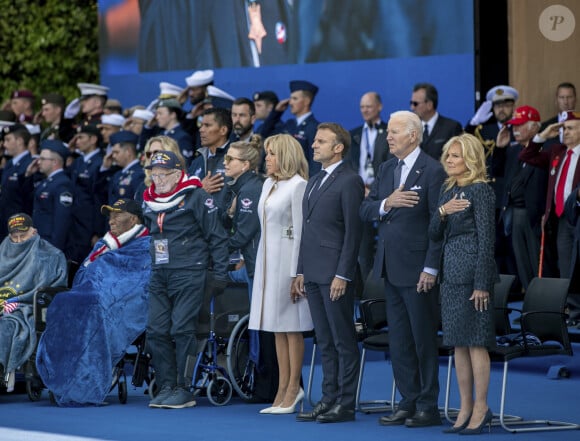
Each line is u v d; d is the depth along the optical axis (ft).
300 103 114.93
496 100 116.06
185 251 85.61
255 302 82.23
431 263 73.05
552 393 88.79
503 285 87.71
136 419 80.53
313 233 78.33
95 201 126.93
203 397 90.74
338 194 77.61
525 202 110.11
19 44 177.88
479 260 70.54
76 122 149.07
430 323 75.10
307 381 97.30
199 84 125.70
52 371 87.51
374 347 82.07
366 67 131.23
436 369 75.66
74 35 176.55
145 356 90.43
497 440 70.28
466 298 71.36
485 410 72.33
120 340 88.22
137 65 153.28
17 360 89.66
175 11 148.56
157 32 150.61
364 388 93.66
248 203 86.43
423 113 113.09
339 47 133.49
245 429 75.46
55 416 82.43
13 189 132.26
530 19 121.90
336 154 78.74
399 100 129.08
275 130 116.78
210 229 85.97
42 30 176.96
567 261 102.47
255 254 86.43
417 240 74.69
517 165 111.55
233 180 90.48
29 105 154.40
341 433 73.31
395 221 75.20
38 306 91.35
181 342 85.76
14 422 79.77
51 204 119.75
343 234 78.18
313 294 78.89
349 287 77.82
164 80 150.51
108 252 91.45
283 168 81.66
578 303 103.14
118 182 119.55
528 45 121.90
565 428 74.49
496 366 102.83
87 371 87.40
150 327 86.84
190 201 85.56
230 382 87.56
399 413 76.64
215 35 144.56
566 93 115.65
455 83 125.18
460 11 124.26
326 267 77.61
